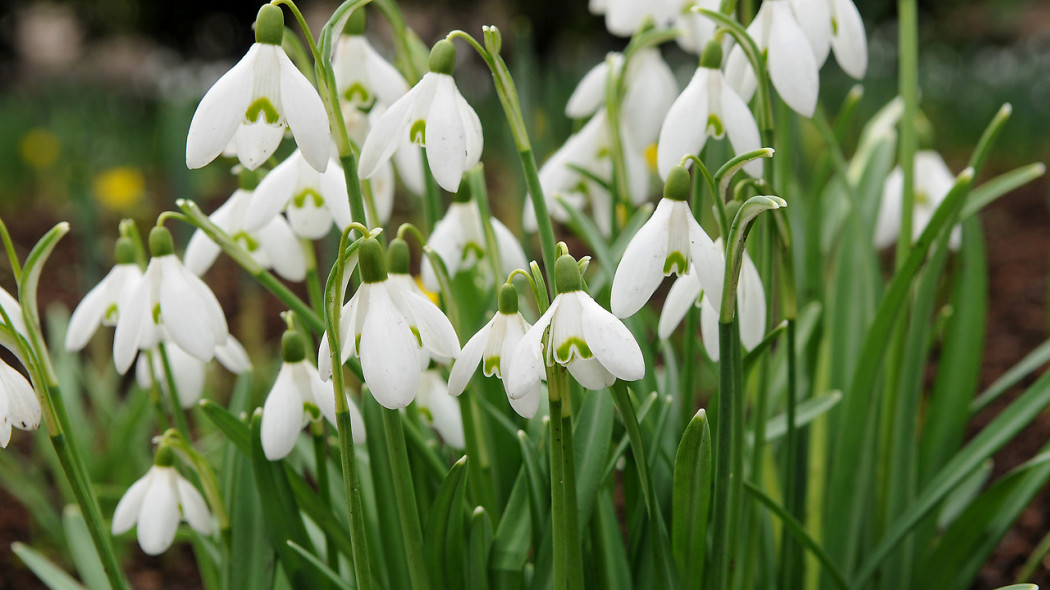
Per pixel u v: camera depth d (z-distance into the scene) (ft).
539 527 1.90
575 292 1.68
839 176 2.18
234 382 3.71
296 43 1.86
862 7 8.09
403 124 1.76
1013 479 2.09
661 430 1.94
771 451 2.15
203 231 1.92
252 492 1.97
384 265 1.71
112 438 2.85
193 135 1.71
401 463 1.81
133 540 2.90
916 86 2.10
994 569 2.47
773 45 1.85
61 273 5.13
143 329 1.91
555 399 1.74
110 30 11.49
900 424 2.15
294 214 1.92
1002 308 4.29
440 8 10.29
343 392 1.74
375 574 2.00
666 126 1.85
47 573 2.16
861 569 2.10
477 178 2.03
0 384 1.77
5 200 6.81
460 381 1.71
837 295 2.25
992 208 5.92
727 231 1.80
